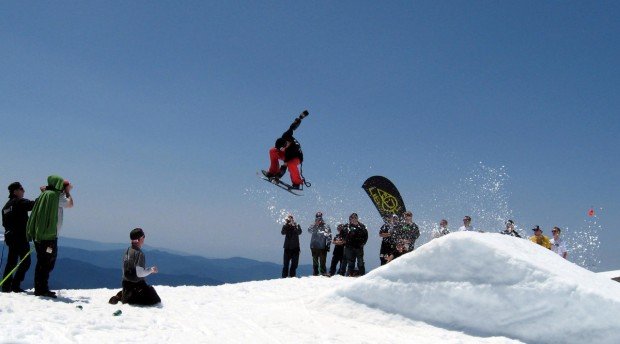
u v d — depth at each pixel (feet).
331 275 40.09
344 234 38.83
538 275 18.33
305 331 18.92
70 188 24.81
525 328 18.01
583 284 17.89
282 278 38.47
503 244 20.65
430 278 20.57
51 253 23.41
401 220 39.04
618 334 16.43
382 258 37.29
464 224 37.14
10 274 23.95
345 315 21.68
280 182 31.09
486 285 19.24
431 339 18.35
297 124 30.78
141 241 24.09
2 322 16.58
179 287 32.55
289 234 39.58
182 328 18.52
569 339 17.13
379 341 17.87
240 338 17.37
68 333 15.88
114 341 15.44
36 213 23.20
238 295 28.50
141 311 21.47
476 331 18.92
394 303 21.02
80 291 28.19
